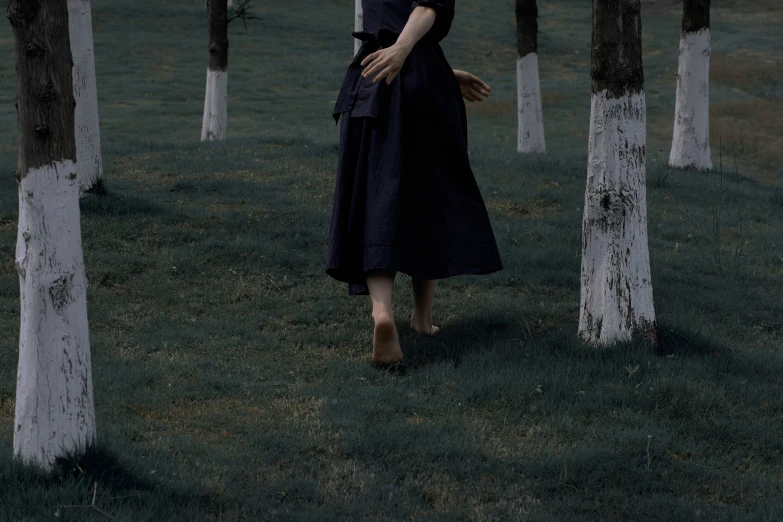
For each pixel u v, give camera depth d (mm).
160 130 20547
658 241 7820
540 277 6402
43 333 3205
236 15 15633
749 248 7836
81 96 7816
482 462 3662
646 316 4824
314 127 21359
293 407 4238
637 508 3283
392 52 4242
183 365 4781
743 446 3916
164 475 3391
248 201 8367
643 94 4707
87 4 7723
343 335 5293
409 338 5199
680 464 3656
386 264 4340
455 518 3203
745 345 5328
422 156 4508
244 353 5043
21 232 3211
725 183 11203
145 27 36688
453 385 4426
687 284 6586
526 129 13891
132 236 7027
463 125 4766
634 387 4328
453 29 40656
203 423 4023
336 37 37656
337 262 4520
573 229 7977
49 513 2963
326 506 3268
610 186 4727
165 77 28562
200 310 5770
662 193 9961
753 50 38062
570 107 26000
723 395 4320
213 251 6719
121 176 9969
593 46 4688
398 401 4277
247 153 11562
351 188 4562
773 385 4586
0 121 20906
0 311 5617
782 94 28375
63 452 3271
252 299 5945
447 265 4520
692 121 12320
